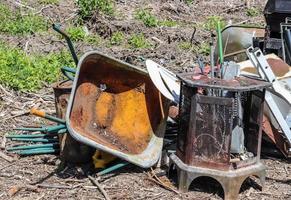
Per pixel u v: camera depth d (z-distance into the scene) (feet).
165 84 15.43
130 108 15.84
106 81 15.61
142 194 14.37
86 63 14.66
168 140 16.07
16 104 18.95
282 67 16.26
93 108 15.34
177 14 30.86
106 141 15.07
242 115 14.52
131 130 15.64
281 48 17.97
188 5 31.99
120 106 15.76
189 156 14.14
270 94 15.37
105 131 15.30
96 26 27.20
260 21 30.14
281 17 18.51
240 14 31.50
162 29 27.43
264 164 15.23
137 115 15.84
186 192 14.35
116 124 15.55
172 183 14.79
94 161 15.21
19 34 25.75
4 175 15.08
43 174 15.17
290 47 17.21
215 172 13.96
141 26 27.58
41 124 17.72
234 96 14.08
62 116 15.71
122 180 14.92
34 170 15.34
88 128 14.97
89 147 15.39
